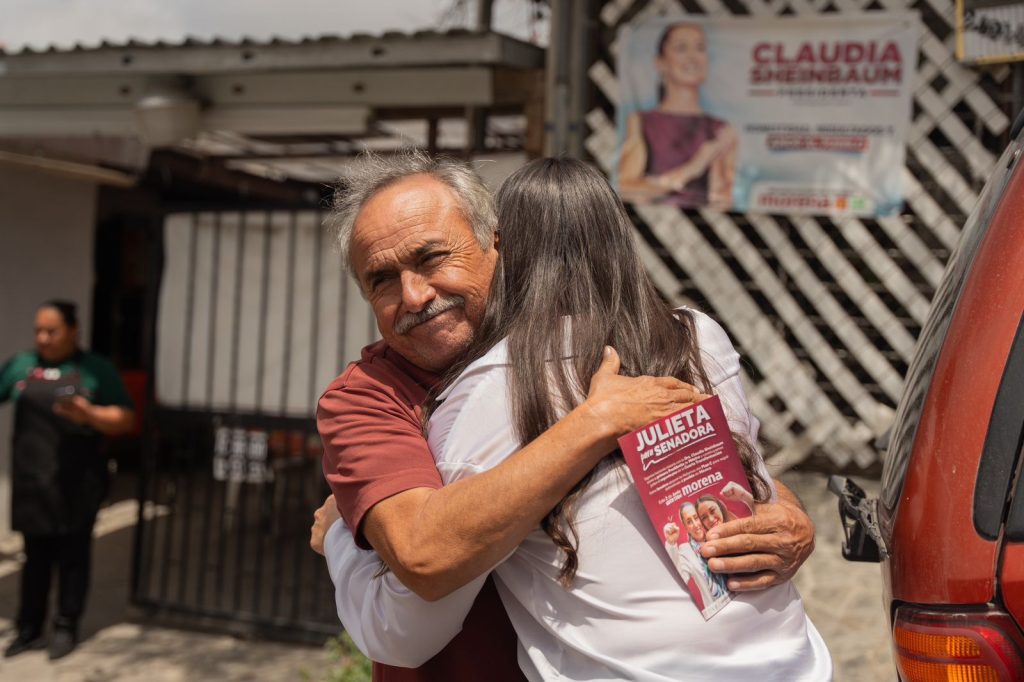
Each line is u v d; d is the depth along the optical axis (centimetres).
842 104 461
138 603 523
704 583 124
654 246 538
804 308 521
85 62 530
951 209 482
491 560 121
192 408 505
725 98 474
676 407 126
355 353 477
